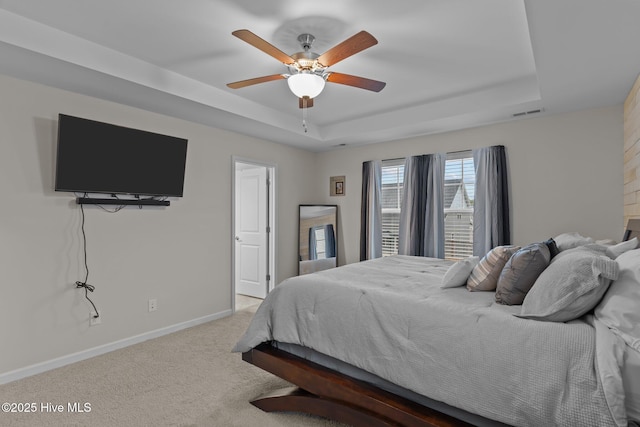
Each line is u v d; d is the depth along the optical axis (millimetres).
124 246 3191
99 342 3002
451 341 1605
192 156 3768
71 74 2496
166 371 2664
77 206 2887
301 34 2322
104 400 2246
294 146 5113
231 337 3418
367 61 2734
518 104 3160
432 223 4277
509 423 1386
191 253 3766
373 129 4203
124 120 3176
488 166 3816
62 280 2791
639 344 1230
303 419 2047
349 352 1936
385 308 1890
